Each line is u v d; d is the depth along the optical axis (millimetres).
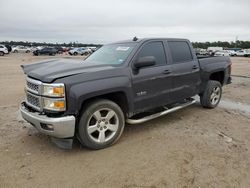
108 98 4285
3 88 9383
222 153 3820
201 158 3662
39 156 3746
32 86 3840
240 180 3105
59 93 3447
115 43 5242
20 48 56438
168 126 5020
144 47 4625
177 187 2973
